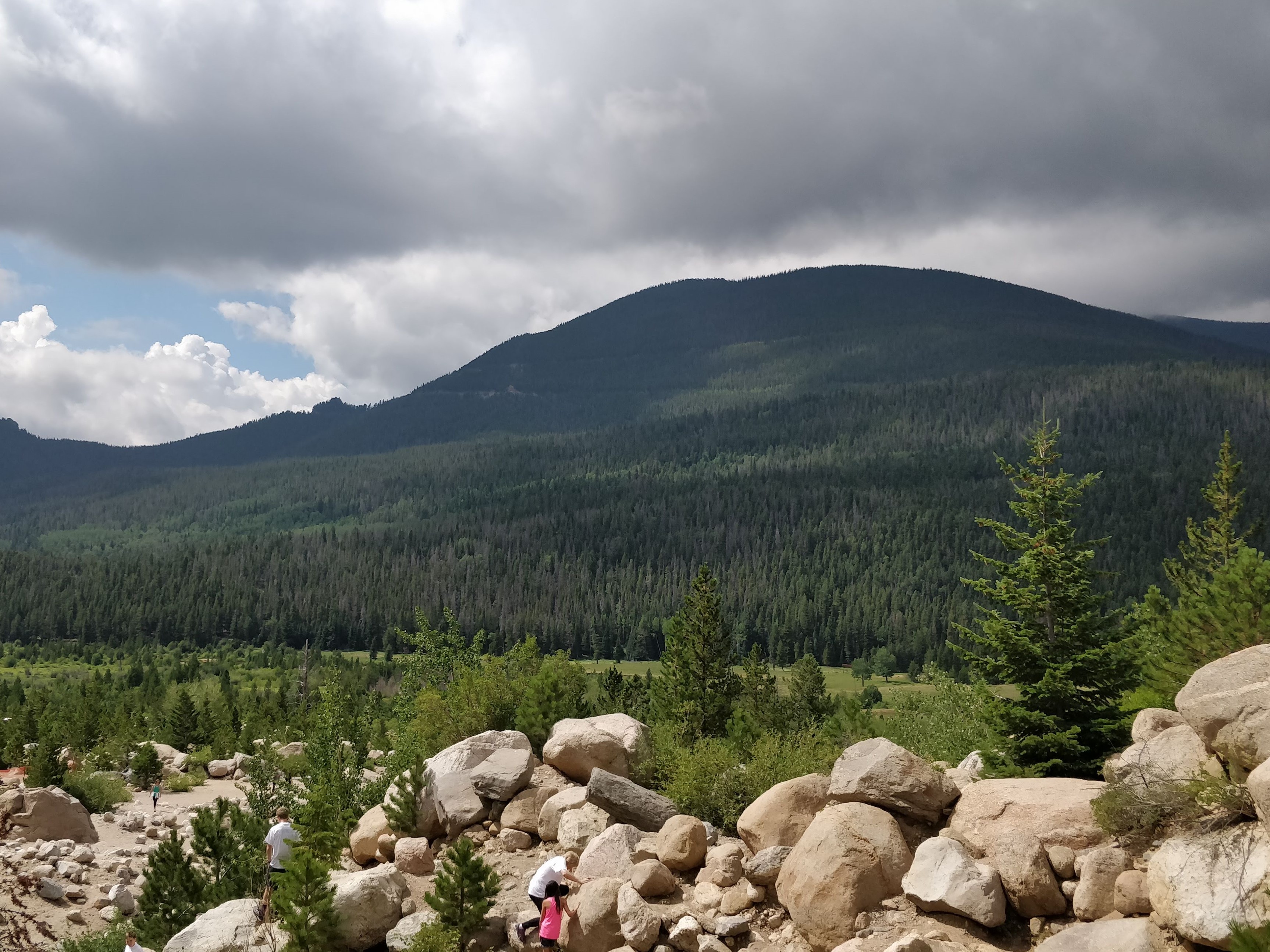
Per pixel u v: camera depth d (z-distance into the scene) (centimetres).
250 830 1972
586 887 1279
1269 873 852
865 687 12669
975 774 1811
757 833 1327
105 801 3609
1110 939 945
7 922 1681
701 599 3478
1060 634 1791
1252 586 1700
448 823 1725
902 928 1085
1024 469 1914
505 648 18712
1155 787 1065
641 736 1884
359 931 1315
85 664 17488
